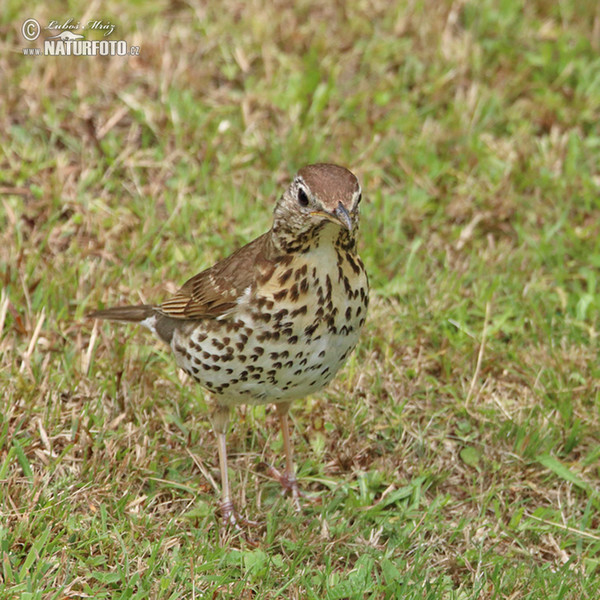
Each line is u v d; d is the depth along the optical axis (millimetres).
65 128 14219
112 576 8617
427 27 15945
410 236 13508
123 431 10352
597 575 9344
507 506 10164
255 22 15812
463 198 13711
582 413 11094
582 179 14070
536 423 10859
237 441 10656
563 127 15023
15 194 13328
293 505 10031
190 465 10398
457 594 8906
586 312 12242
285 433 10141
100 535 9039
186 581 8711
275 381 9031
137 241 12703
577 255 13156
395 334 11875
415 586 8852
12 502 9250
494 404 11219
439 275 12633
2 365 10984
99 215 13156
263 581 8867
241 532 9594
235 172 13953
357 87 15344
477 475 10578
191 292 9477
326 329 8797
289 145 14109
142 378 10945
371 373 11430
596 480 10570
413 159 14125
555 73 15742
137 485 9875
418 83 15367
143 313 10539
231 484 10195
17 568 8703
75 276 12094
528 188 14070
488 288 12461
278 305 8633
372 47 15719
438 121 15023
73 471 9781
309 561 9359
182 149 14055
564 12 16641
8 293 11641
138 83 15031
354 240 8719
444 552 9594
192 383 11133
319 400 11070
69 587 8500
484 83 15516
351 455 10586
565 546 9742
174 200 13484
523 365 11586
